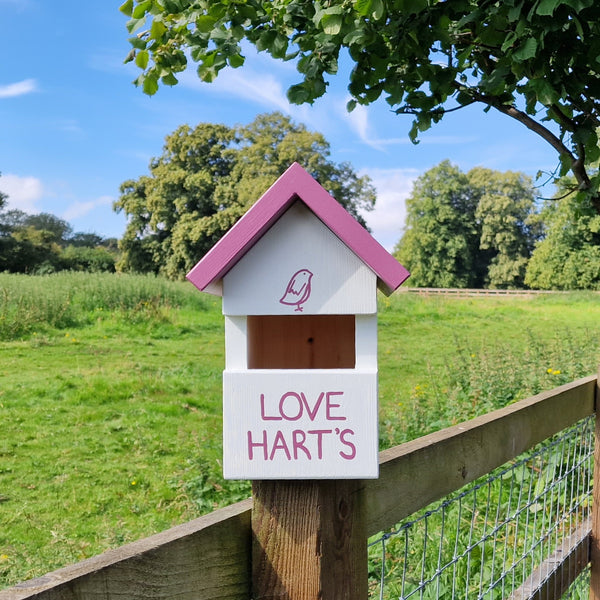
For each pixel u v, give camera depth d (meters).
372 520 1.34
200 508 4.48
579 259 42.31
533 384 5.57
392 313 18.33
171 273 40.38
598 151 2.25
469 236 54.59
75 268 44.22
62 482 4.99
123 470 5.25
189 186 40.28
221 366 9.69
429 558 3.31
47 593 0.77
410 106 2.32
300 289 1.11
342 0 2.01
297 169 1.09
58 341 11.18
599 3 1.85
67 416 6.71
